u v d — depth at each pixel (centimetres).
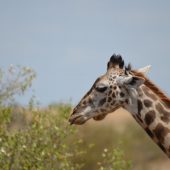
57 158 2961
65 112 3034
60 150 3002
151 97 2833
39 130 2955
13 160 2917
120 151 3167
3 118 2975
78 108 2889
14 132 2966
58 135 3003
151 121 2820
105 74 2884
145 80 2848
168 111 2822
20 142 2920
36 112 3014
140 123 2850
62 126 3030
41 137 2966
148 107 2823
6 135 2944
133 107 2839
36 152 2925
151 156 6194
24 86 3028
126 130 6047
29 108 3023
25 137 2956
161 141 2819
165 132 2809
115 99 2847
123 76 2839
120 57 2877
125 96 2845
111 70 2875
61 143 3016
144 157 6138
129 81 2816
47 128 3006
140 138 6159
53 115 3055
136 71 2867
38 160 2917
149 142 6166
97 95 2866
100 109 2867
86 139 5550
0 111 2988
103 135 5603
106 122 5950
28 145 2953
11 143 2911
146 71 2873
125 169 3141
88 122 5719
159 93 2842
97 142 5500
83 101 2889
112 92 2847
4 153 2889
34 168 2917
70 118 2892
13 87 3030
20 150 2912
